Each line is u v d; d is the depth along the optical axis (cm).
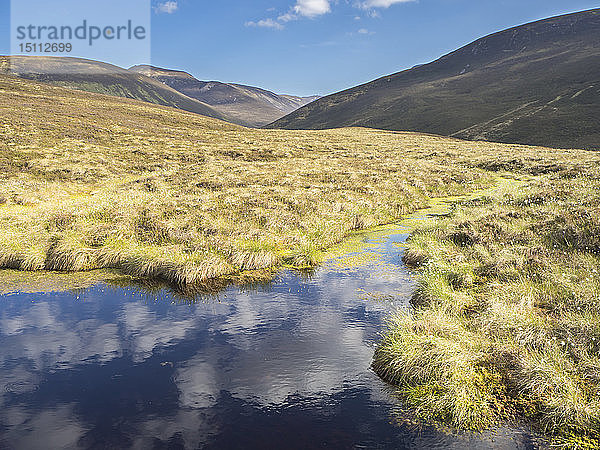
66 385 702
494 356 726
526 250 1177
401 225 2072
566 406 585
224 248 1434
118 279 1281
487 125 12725
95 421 609
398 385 700
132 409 638
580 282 913
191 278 1245
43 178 2995
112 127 5541
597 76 14438
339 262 1445
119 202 2195
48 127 4731
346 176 3419
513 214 1611
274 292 1160
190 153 4488
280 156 4831
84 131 4941
